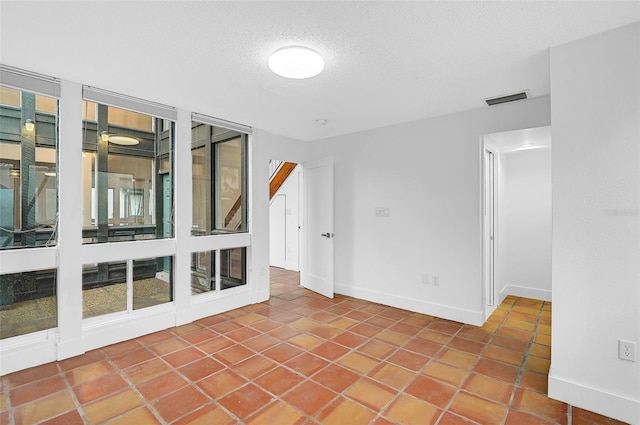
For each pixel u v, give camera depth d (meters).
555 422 1.89
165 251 3.29
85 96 2.73
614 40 1.90
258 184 4.20
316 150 4.86
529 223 4.43
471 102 3.14
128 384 2.27
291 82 2.66
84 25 1.84
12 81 2.38
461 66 2.37
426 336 3.12
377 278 4.18
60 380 2.31
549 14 1.74
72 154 2.67
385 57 2.22
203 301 3.67
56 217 2.67
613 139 1.91
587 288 1.99
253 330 3.27
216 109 3.38
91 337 2.79
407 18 1.77
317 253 4.71
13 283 2.53
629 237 1.87
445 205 3.59
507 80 2.62
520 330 3.27
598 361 1.97
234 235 3.95
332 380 2.34
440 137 3.62
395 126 3.97
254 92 2.88
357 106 3.27
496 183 4.02
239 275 4.09
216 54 2.19
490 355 2.73
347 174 4.47
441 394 2.17
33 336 2.57
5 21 1.78
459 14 1.74
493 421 1.90
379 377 2.38
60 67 2.39
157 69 2.42
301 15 1.75
